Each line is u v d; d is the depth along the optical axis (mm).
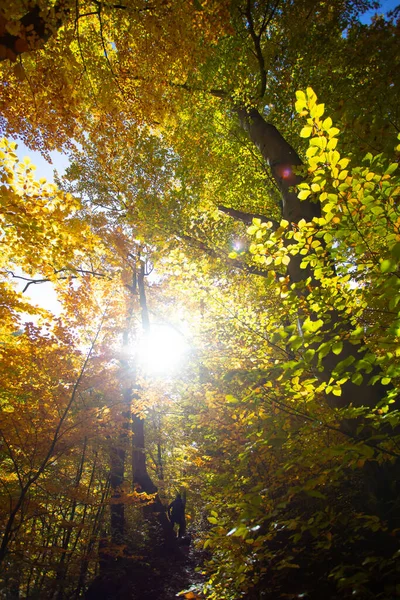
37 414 4840
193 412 8281
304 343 2504
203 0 4500
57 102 4715
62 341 5195
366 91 4434
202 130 7547
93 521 7324
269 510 3482
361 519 3131
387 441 2633
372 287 2742
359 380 2225
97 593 6180
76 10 4035
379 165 2479
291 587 3225
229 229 8109
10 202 4312
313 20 5965
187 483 9758
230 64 6250
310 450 2914
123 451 9602
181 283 6258
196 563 8117
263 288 7531
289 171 5020
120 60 5223
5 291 4816
